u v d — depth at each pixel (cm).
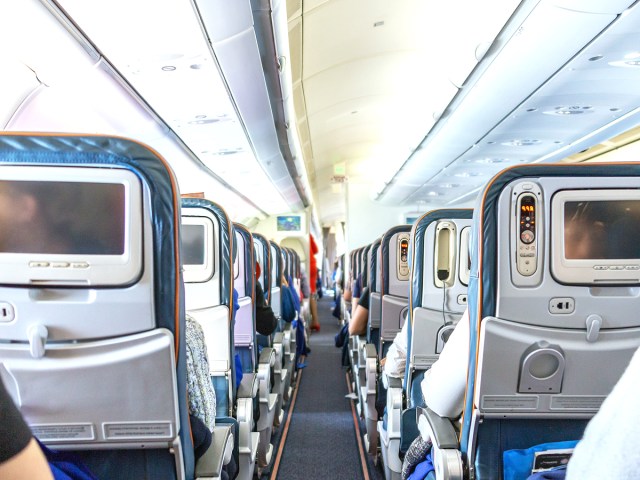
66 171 121
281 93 429
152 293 129
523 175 148
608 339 154
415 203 1350
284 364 555
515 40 339
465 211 269
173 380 133
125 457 144
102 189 124
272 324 386
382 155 1252
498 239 150
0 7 205
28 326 126
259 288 381
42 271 124
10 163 122
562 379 156
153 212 126
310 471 380
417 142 661
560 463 158
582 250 149
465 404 167
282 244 1536
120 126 396
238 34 273
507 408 160
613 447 68
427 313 274
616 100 457
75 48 254
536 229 149
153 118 405
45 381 129
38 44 240
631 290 153
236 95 371
